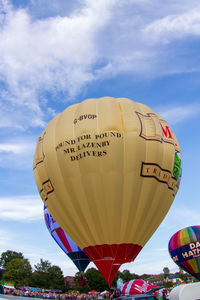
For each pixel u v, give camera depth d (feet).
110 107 62.64
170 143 64.39
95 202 59.11
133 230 60.13
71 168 59.93
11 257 263.70
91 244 60.75
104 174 58.39
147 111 65.98
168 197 64.03
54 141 63.10
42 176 64.44
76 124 61.62
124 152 59.16
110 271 59.16
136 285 77.87
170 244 108.99
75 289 246.47
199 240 101.81
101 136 59.26
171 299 29.89
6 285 134.10
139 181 59.36
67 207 61.41
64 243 88.12
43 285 249.96
